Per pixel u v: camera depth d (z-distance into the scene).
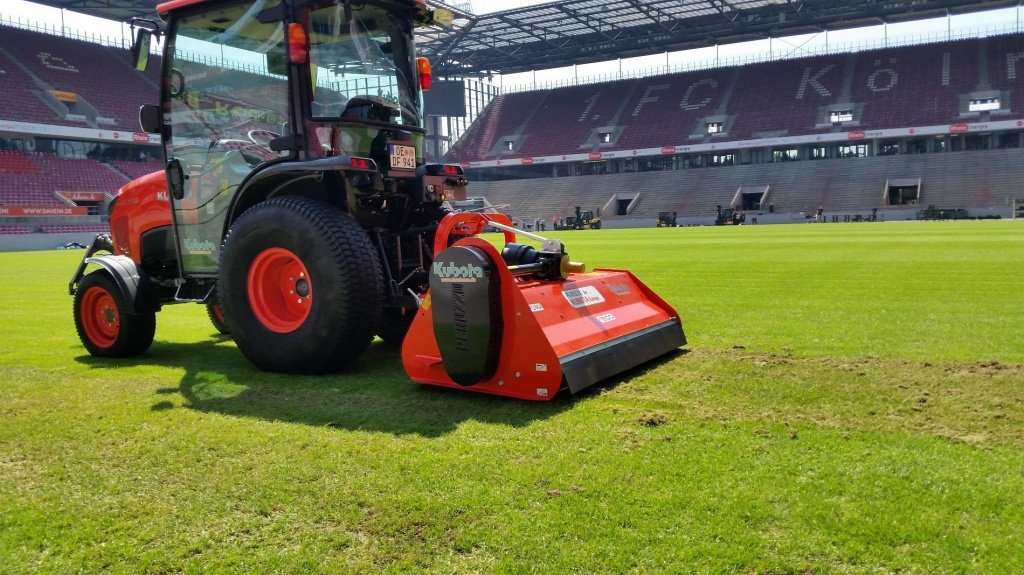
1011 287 8.51
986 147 42.09
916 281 9.38
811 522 2.33
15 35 41.97
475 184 54.78
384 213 5.21
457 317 3.97
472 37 48.12
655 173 50.12
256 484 2.81
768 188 44.66
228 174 5.16
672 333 5.05
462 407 3.82
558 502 2.53
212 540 2.38
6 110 36.69
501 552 2.20
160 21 5.32
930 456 2.89
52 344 6.54
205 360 5.55
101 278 5.66
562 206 50.47
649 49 52.00
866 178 42.72
